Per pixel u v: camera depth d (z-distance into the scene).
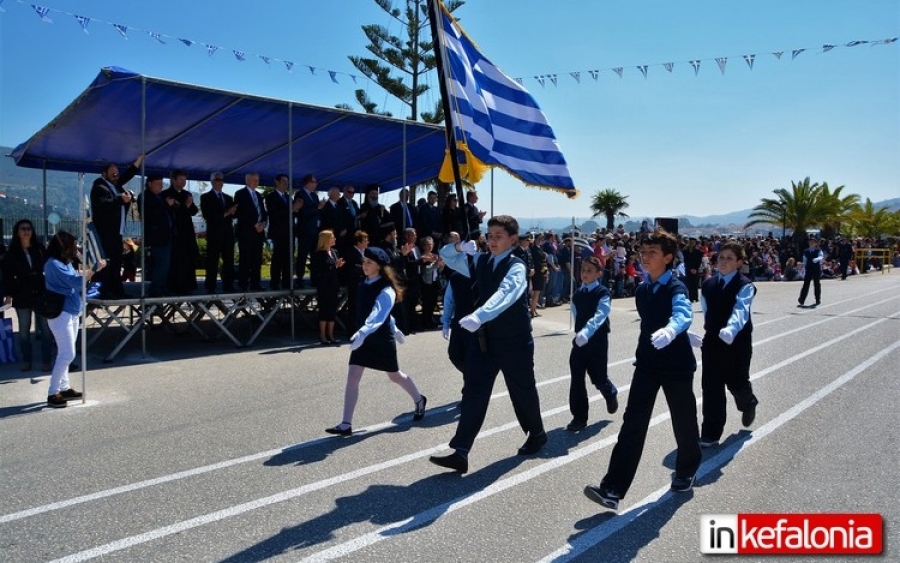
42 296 6.77
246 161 14.91
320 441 5.63
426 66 23.34
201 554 3.61
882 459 5.22
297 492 4.50
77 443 5.51
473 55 6.45
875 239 42.75
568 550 3.69
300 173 16.58
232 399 7.04
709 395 5.53
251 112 10.88
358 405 6.82
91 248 7.05
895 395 7.32
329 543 3.75
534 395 5.19
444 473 4.89
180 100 9.91
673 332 3.99
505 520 4.08
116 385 7.66
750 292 5.42
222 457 5.20
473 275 5.78
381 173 16.92
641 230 22.77
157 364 8.96
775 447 5.53
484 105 6.25
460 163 6.46
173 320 12.68
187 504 4.28
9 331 9.03
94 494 4.43
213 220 10.88
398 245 13.05
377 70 23.00
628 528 3.98
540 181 6.91
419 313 13.45
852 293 21.92
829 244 33.75
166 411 6.54
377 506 4.28
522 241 14.23
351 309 10.95
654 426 6.17
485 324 4.91
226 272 11.04
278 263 11.78
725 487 4.65
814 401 7.05
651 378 4.25
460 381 8.02
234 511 4.18
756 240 30.56
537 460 5.20
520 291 4.74
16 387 7.47
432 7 5.59
